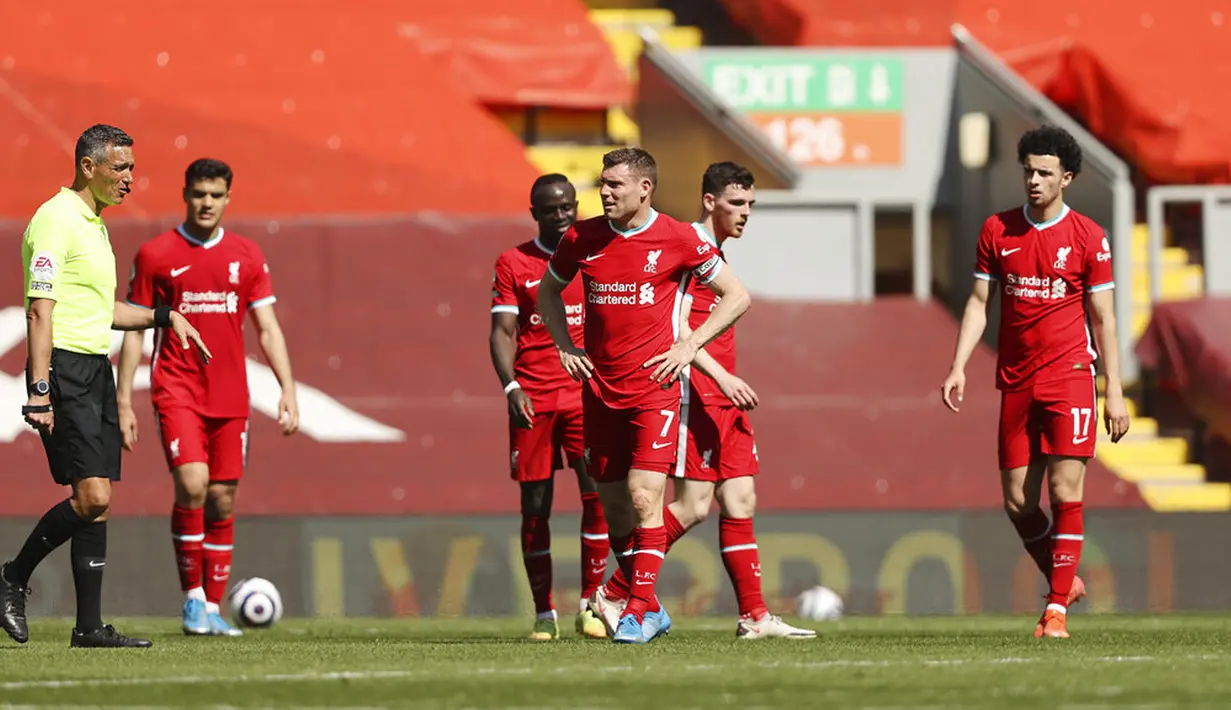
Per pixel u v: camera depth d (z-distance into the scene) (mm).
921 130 56125
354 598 37531
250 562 37281
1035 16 59875
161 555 37594
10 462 43719
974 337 25344
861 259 51656
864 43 59281
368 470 44688
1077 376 24734
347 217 48594
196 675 17578
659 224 21969
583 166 59219
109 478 22641
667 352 21672
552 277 22531
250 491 43969
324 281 47875
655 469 22250
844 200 51625
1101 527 39094
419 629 31328
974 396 47688
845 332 49500
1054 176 24625
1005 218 25141
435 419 45906
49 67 54906
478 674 17562
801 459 45406
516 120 59500
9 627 22812
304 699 15352
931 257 56750
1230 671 18062
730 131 52375
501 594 37906
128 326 23250
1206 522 39219
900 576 38938
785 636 25047
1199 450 49844
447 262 48469
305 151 54719
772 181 52375
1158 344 49219
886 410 46594
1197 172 58688
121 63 55312
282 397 28281
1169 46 59844
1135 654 20766
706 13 63688
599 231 22062
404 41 56688
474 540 37938
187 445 27344
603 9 64375
